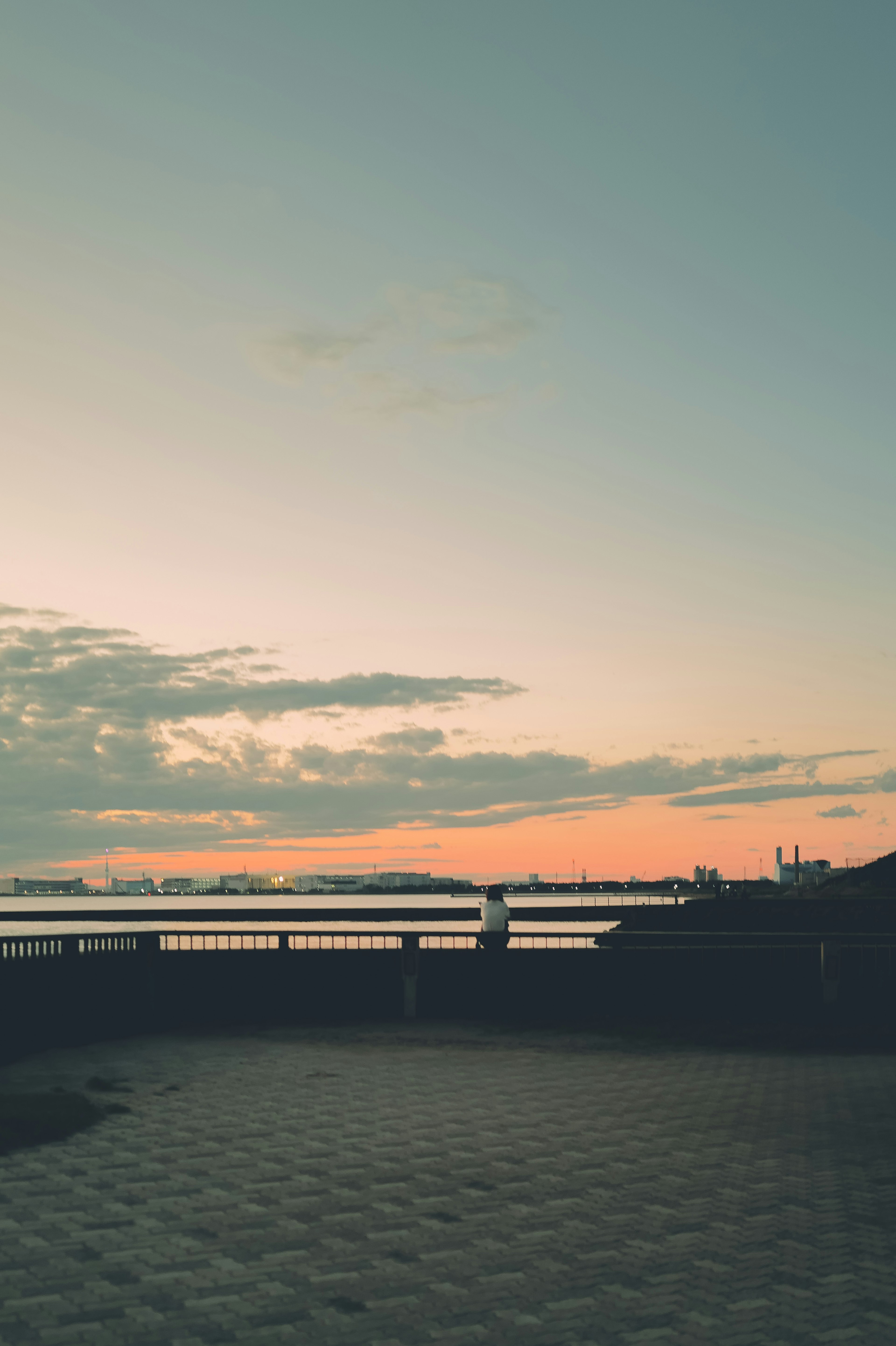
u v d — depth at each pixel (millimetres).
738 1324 6156
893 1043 17078
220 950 19906
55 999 16906
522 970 19812
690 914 56594
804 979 19031
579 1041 17281
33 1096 12133
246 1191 8734
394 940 61031
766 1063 15453
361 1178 9180
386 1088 13398
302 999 19906
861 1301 6512
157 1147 10211
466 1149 10242
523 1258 7234
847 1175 9352
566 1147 10328
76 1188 8797
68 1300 6426
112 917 102125
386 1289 6668
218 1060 15547
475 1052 16312
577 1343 5895
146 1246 7406
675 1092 13164
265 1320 6156
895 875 70938
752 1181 9172
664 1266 7090
